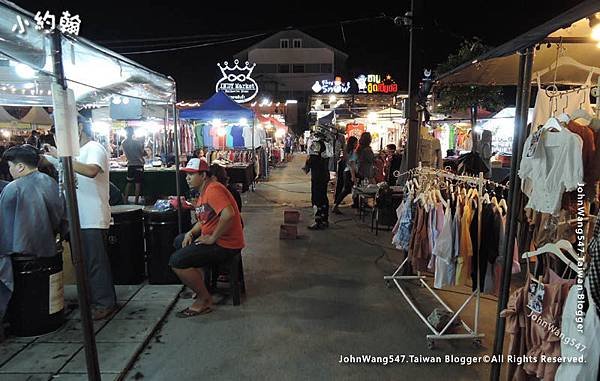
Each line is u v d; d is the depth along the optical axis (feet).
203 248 15.01
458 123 51.88
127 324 14.30
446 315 13.94
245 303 16.35
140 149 37.24
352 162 32.78
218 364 12.02
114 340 13.16
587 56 14.02
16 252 12.92
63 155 9.52
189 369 11.77
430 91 18.02
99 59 12.43
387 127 59.88
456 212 12.79
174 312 15.55
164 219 17.81
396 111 52.49
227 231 15.43
